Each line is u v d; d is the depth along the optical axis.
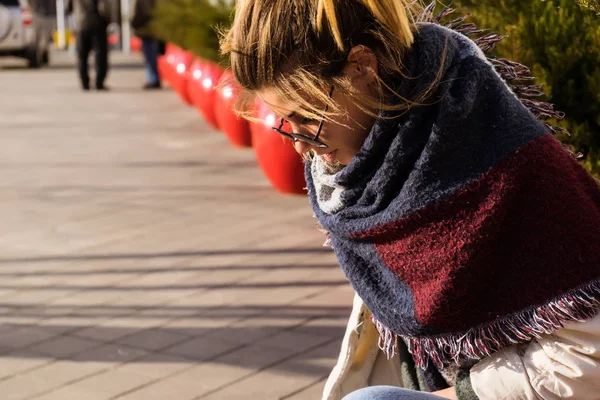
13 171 8.75
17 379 3.82
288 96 1.56
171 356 4.01
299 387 3.64
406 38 1.54
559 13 2.94
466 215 1.53
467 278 1.55
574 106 2.99
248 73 1.59
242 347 4.08
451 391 1.71
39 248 5.90
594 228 1.51
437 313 1.60
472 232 1.53
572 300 1.50
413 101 1.53
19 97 15.73
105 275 5.26
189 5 12.52
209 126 11.68
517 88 1.75
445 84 1.53
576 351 1.52
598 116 2.95
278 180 7.20
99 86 16.86
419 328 1.65
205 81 10.89
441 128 1.51
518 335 1.56
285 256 5.52
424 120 1.55
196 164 8.89
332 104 1.54
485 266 1.55
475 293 1.57
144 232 6.23
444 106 1.52
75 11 16.53
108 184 8.00
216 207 6.95
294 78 1.54
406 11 1.63
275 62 1.55
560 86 2.99
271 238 5.95
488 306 1.57
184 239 6.00
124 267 5.41
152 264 5.45
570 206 1.51
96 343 4.20
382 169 1.58
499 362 1.61
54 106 14.34
